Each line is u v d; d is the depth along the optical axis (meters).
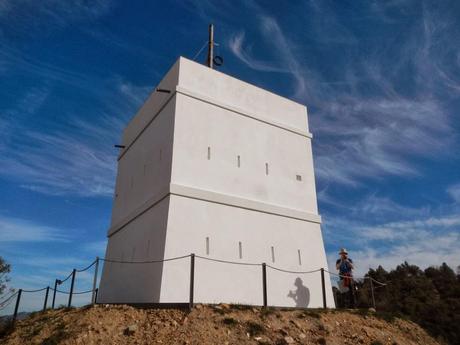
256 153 15.13
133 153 17.20
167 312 10.08
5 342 10.42
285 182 15.54
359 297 17.11
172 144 13.17
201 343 8.71
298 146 16.72
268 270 13.41
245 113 15.41
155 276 11.58
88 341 9.01
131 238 14.65
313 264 14.80
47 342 9.27
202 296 11.61
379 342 10.52
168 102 14.49
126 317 10.05
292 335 9.77
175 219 12.11
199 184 13.15
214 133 14.26
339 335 10.48
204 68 15.12
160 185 13.38
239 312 10.34
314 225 15.71
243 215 13.70
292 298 13.56
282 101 17.16
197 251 12.12
